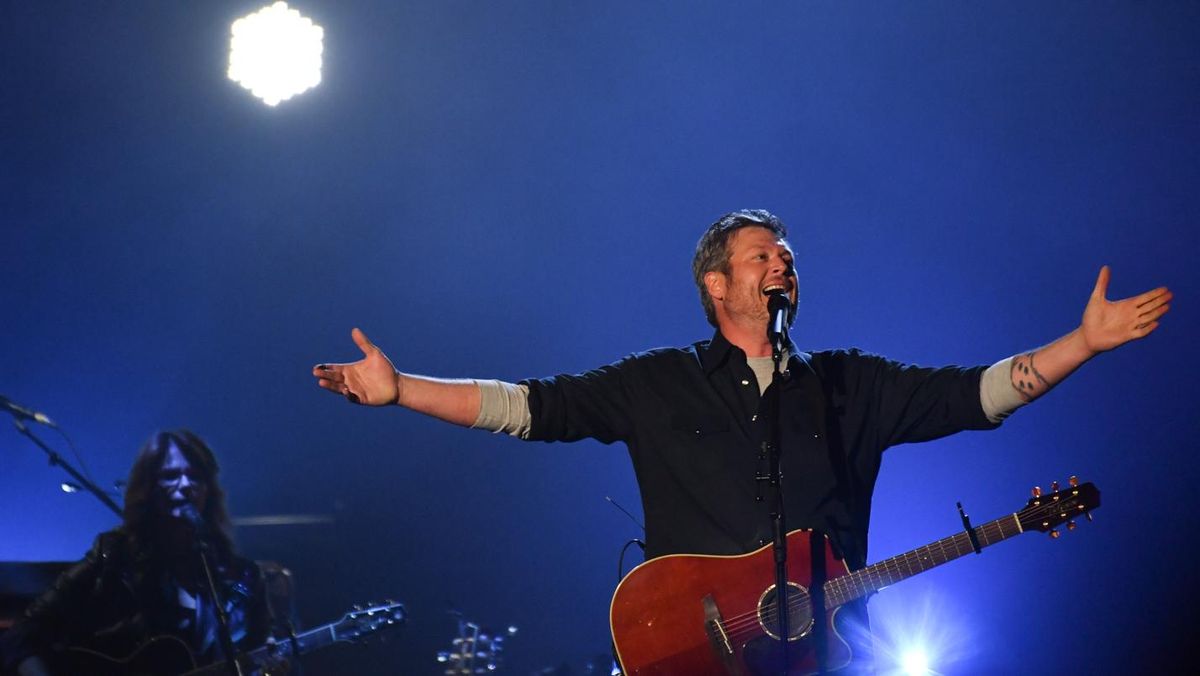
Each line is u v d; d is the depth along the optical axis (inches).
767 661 299.1
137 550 492.7
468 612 993.5
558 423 320.2
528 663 976.3
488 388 313.0
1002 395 304.0
